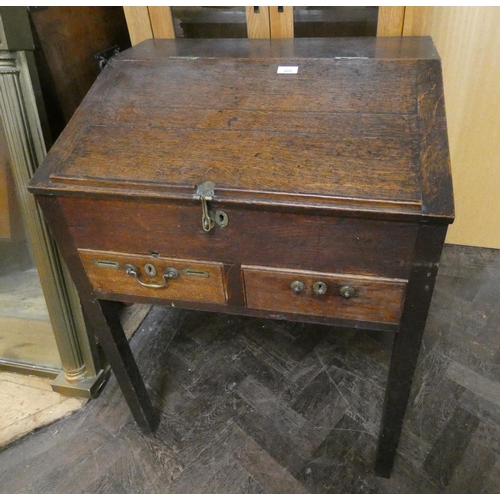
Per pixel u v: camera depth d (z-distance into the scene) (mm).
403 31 1135
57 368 1434
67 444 1301
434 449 1234
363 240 790
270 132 864
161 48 1119
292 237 821
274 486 1178
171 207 838
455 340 1531
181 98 945
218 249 875
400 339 896
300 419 1327
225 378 1456
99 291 1012
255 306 943
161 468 1231
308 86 916
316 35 1217
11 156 1082
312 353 1522
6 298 1443
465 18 1457
